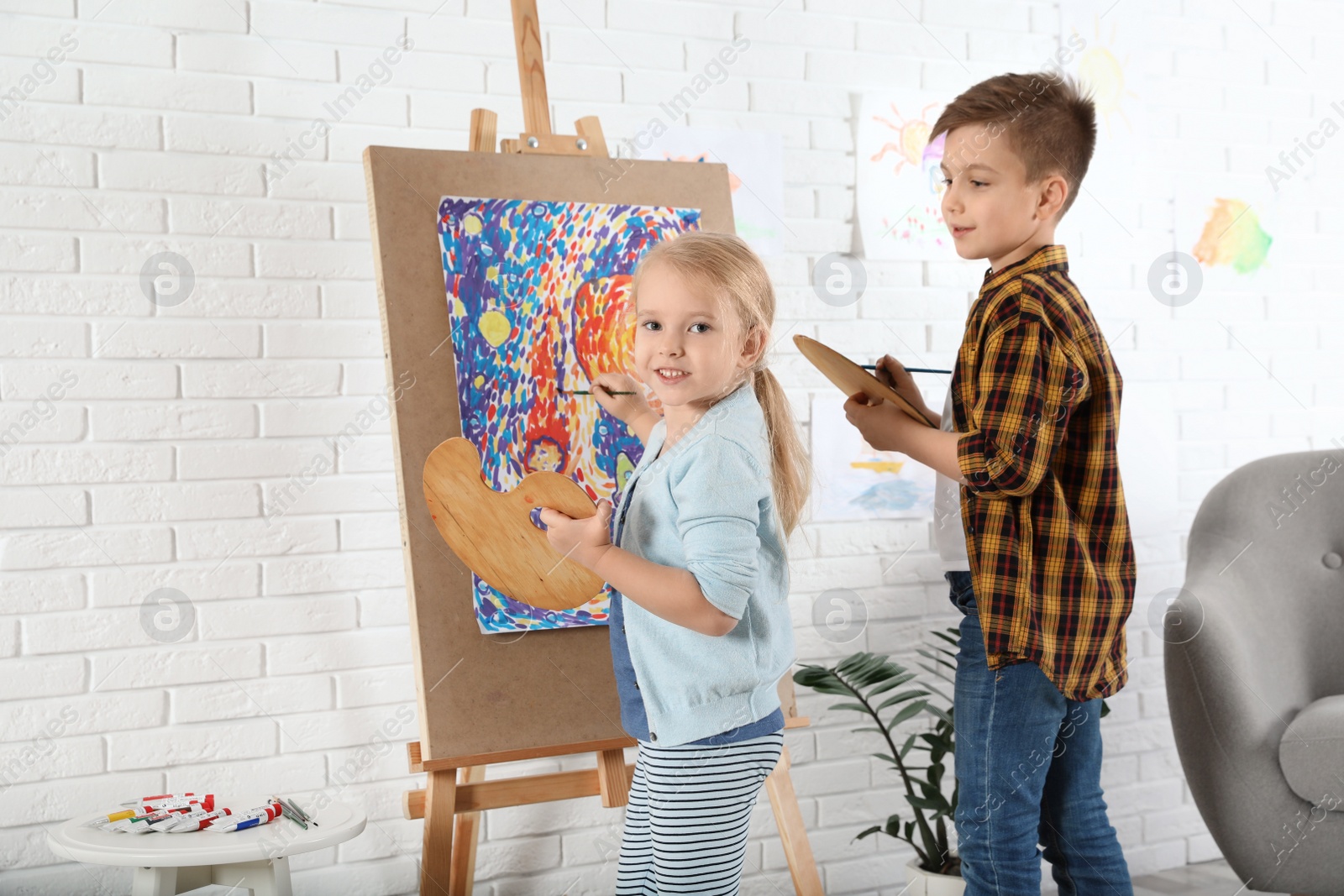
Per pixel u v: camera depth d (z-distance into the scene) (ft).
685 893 3.45
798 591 6.34
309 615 5.58
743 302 3.51
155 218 5.34
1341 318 7.27
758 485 3.38
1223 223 7.10
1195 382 7.07
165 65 5.33
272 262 5.52
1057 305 3.90
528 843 5.82
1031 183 4.08
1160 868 6.89
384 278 4.54
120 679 5.28
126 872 5.26
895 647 6.53
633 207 4.99
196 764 5.39
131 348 5.32
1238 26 7.17
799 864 4.99
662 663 3.48
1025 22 6.86
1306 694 5.65
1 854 5.09
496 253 4.71
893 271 6.59
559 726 4.45
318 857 5.55
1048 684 3.96
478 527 3.64
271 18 5.48
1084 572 3.87
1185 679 5.45
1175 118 7.02
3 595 5.12
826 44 6.44
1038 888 4.09
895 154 6.58
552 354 4.70
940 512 6.53
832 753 6.41
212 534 5.43
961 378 4.15
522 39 5.13
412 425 4.46
